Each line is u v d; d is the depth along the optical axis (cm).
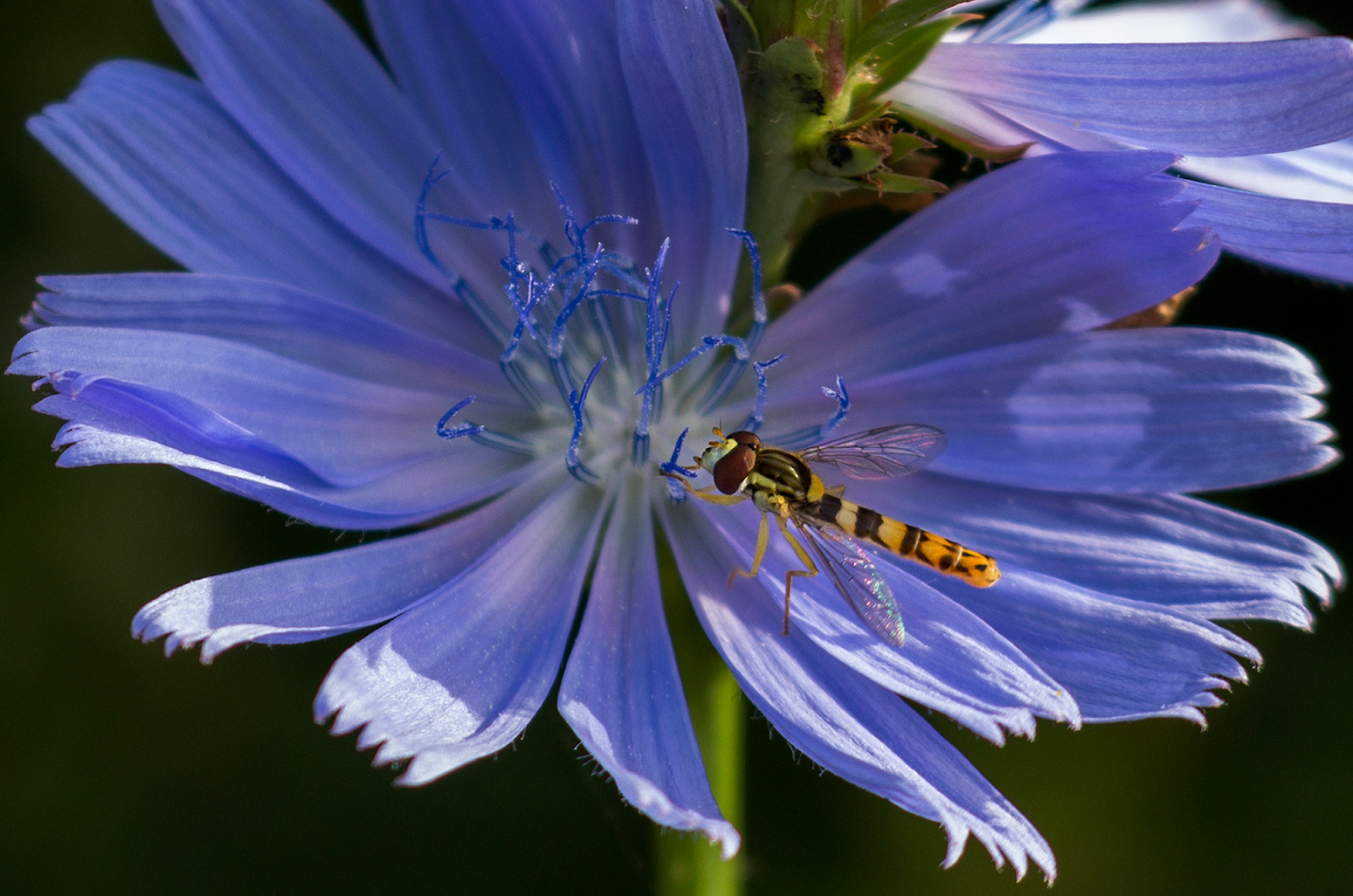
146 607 11
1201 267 11
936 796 11
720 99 11
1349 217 11
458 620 11
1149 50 11
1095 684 11
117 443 11
